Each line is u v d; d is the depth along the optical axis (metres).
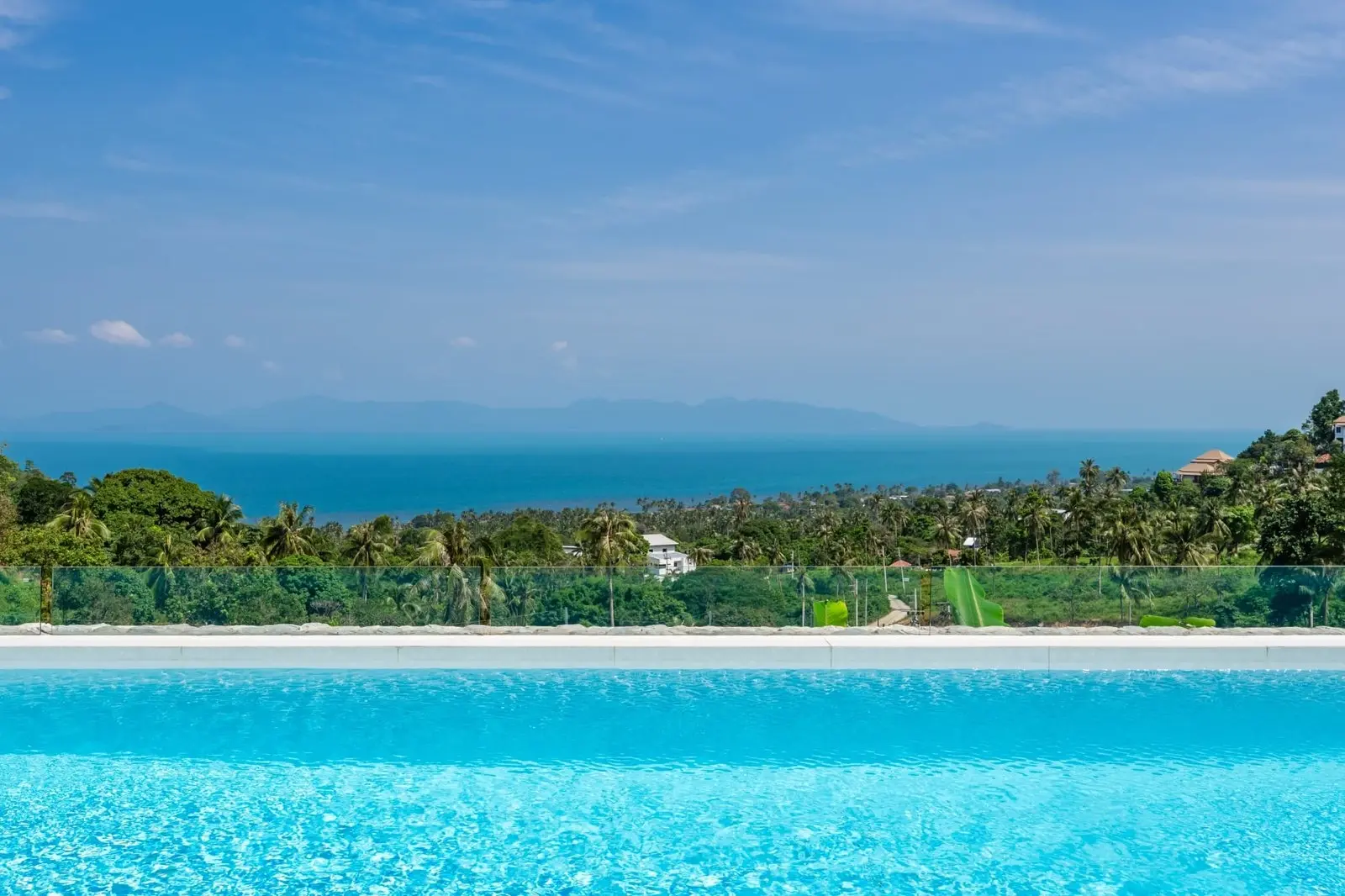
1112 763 12.75
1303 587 17.92
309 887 9.35
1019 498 108.19
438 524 181.00
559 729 13.77
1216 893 9.45
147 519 59.47
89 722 13.80
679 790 11.86
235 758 12.62
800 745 13.28
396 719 14.02
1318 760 12.86
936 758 12.87
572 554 77.62
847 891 9.48
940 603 18.14
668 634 17.72
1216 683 15.78
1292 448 123.88
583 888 9.47
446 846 10.30
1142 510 83.12
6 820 10.77
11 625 17.17
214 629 17.41
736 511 133.12
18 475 65.88
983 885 9.60
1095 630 17.95
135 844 10.23
